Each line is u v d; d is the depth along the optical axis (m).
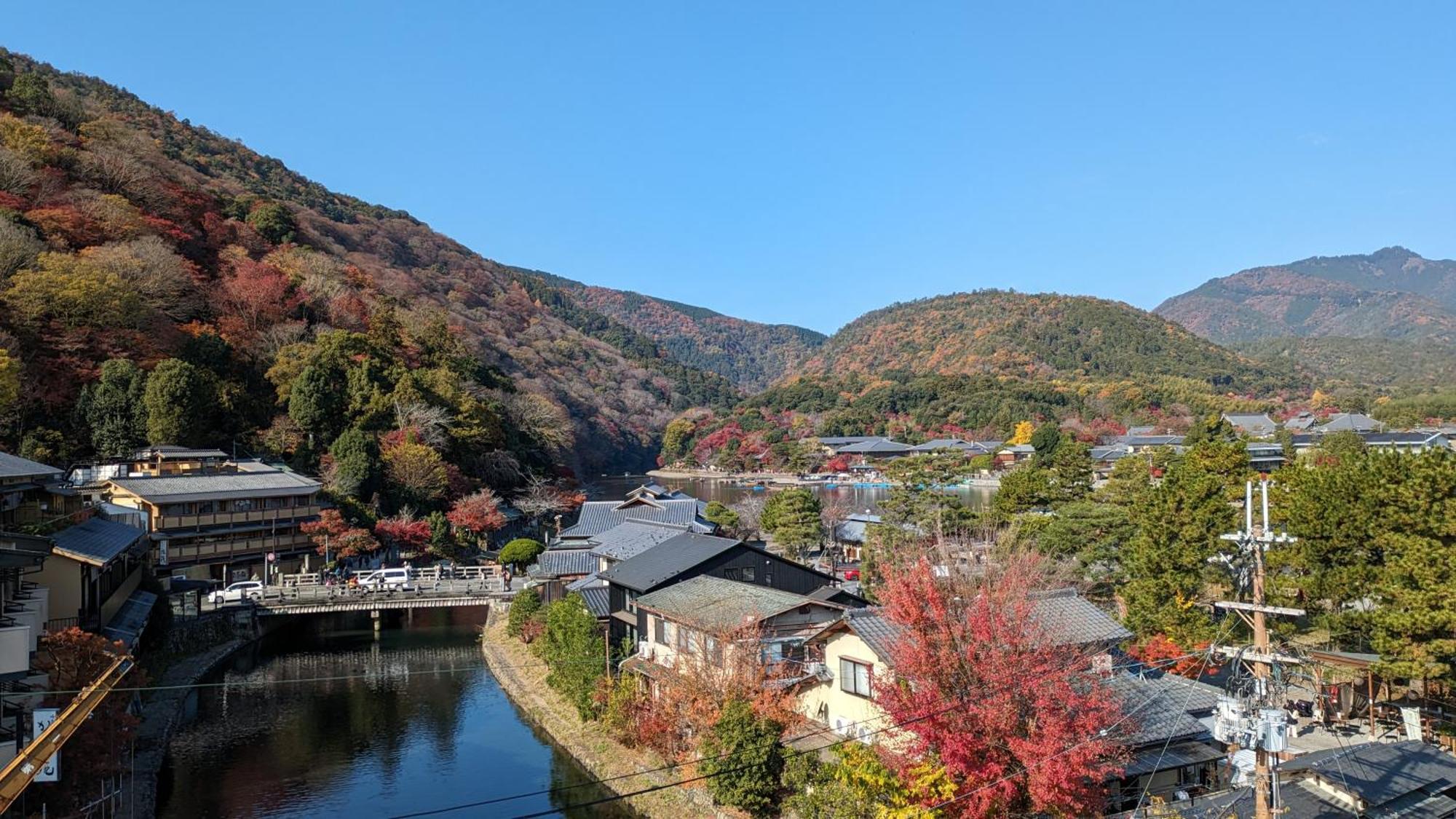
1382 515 28.66
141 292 63.94
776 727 24.00
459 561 62.06
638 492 65.62
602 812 26.25
